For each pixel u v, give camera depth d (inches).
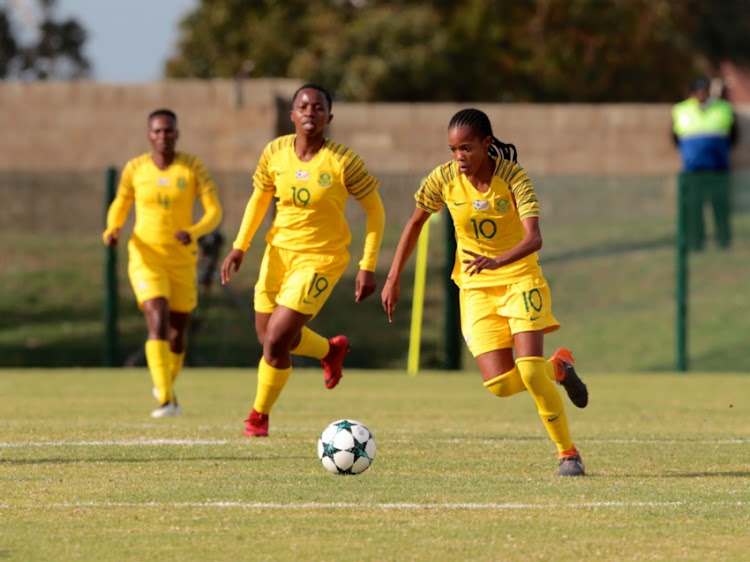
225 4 4687.5
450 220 2343.8
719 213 2869.1
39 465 1009.5
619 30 4394.7
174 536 728.3
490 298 957.2
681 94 4522.6
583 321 2672.2
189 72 4749.0
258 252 2721.5
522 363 932.6
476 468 1011.3
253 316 2504.9
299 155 1165.1
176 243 1485.0
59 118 3235.7
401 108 3292.3
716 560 676.1
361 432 971.9
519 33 4414.4
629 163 3275.1
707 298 2765.7
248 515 791.7
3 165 3228.3
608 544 711.7
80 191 3193.9
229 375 2192.4
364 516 790.5
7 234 3129.9
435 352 2485.2
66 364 2453.2
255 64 4569.4
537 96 4451.3
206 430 1284.4
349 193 1176.8
